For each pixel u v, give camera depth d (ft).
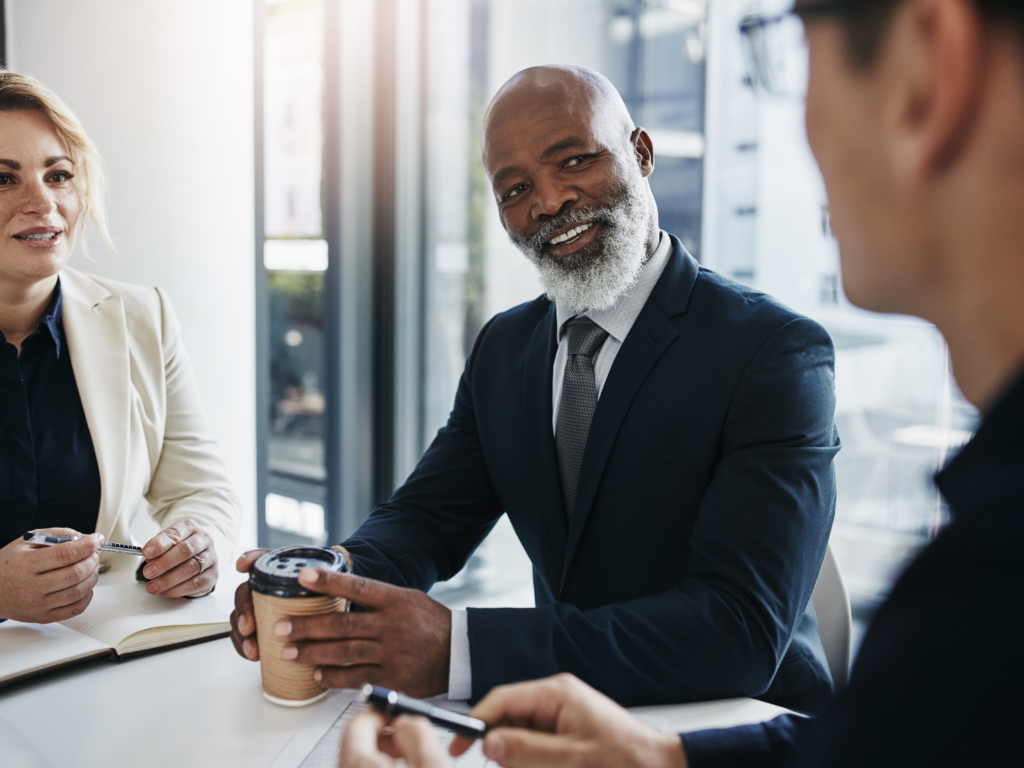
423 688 2.56
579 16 8.37
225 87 7.29
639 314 3.64
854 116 1.15
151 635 2.98
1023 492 0.99
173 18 6.88
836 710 1.19
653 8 7.99
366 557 3.57
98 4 6.42
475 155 9.07
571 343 3.83
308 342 9.33
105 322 4.69
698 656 2.69
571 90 3.70
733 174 7.82
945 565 1.04
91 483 4.43
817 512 3.04
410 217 9.43
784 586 2.87
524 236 3.84
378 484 9.68
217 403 7.45
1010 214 1.03
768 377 3.25
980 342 1.13
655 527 3.47
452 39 9.02
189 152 7.07
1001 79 0.99
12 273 4.17
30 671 2.69
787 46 1.33
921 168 1.08
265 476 8.09
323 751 2.27
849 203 1.20
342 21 8.76
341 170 8.96
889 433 7.54
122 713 2.52
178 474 4.90
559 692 2.06
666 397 3.45
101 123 6.51
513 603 9.55
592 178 3.67
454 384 9.62
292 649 2.49
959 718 0.96
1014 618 0.94
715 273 3.91
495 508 4.30
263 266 7.98
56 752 2.28
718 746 2.06
